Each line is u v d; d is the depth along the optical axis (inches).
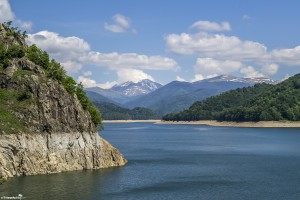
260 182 4995.1
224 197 4217.5
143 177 5216.5
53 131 5349.4
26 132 5098.4
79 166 5580.7
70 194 4163.4
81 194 4185.5
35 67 5679.1
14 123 5049.2
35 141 5147.6
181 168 6067.9
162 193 4350.4
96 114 6348.4
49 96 5457.7
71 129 5565.9
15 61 5625.0
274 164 6589.6
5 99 5260.8
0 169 4776.1
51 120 5378.9
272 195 4318.4
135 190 4456.2
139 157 7426.2
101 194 4224.9
